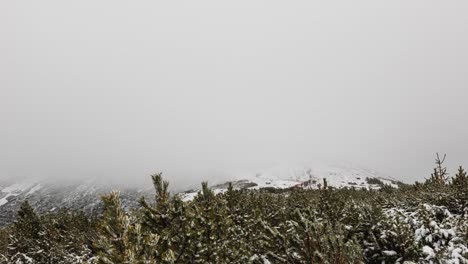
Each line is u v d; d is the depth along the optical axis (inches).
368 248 384.5
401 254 366.3
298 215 251.4
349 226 415.2
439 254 341.4
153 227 320.2
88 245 740.7
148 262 233.9
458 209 493.7
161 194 343.0
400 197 669.3
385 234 384.5
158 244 298.8
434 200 538.0
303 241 242.8
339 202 503.5
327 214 474.9
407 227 386.3
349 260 236.2
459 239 362.6
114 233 238.2
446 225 402.3
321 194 529.0
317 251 228.5
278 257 253.4
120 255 227.6
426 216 422.6
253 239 441.7
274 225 568.1
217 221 382.9
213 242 338.0
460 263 323.6
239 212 563.5
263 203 750.5
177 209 323.6
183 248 311.1
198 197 419.8
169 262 254.2
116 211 243.3
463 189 516.1
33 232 973.8
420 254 356.2
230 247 379.6
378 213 423.8
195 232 320.2
